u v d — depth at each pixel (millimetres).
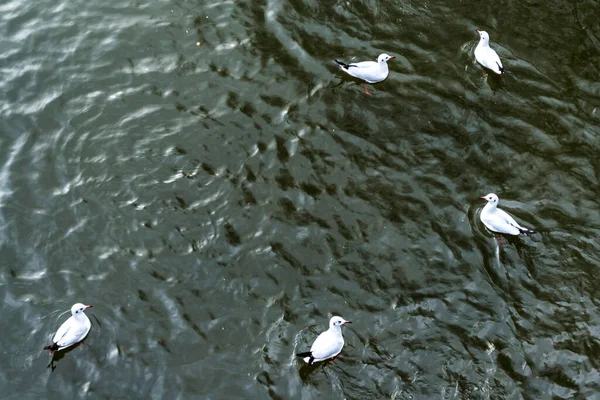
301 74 24906
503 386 18000
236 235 20891
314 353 18156
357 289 19812
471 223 21141
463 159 22656
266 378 18172
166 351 18641
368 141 23062
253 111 23844
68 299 19656
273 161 22516
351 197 21719
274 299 19625
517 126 23453
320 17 26500
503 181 22156
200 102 24141
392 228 21016
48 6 27250
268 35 26031
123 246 20703
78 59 25500
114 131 23375
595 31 26016
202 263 20312
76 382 18188
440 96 24250
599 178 22188
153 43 25906
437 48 25641
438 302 19547
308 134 23203
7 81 24891
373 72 24391
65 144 23109
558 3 26781
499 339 18812
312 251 20547
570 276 20031
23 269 20281
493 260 20375
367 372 18281
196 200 21656
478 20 26422
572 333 18906
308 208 21453
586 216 21344
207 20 26562
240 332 18984
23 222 21234
